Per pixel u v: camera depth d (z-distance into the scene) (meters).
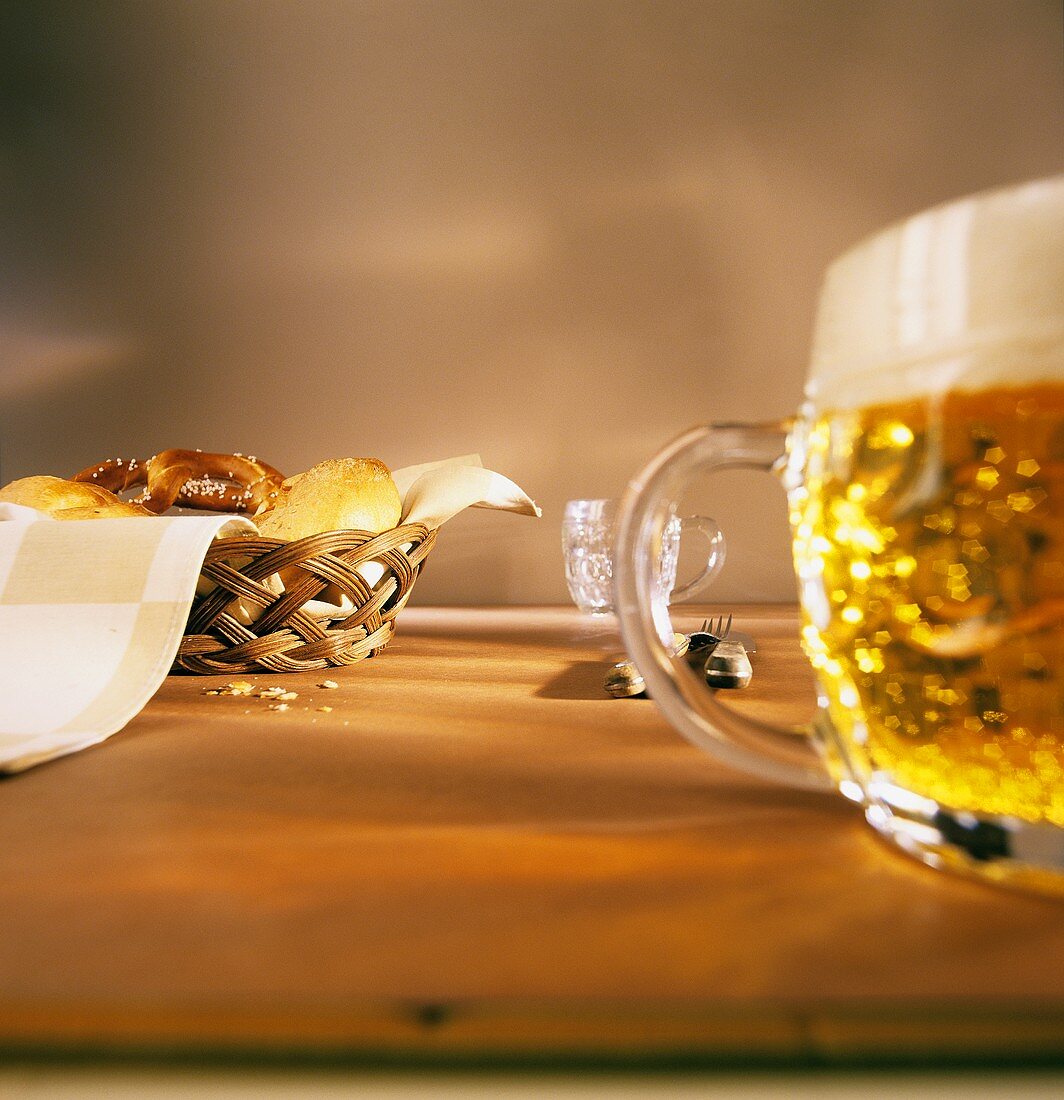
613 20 1.60
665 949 0.31
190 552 0.74
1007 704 0.35
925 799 0.39
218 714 0.70
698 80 1.58
